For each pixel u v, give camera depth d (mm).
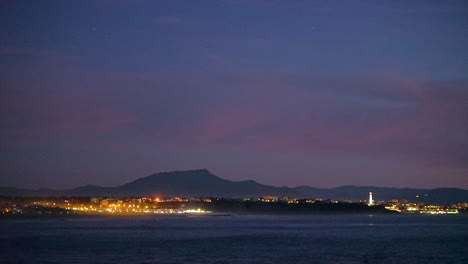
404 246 120750
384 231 185125
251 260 93000
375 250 110750
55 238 145500
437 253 105562
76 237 150125
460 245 123688
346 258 96562
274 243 128250
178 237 150250
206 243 127500
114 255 100250
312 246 119812
